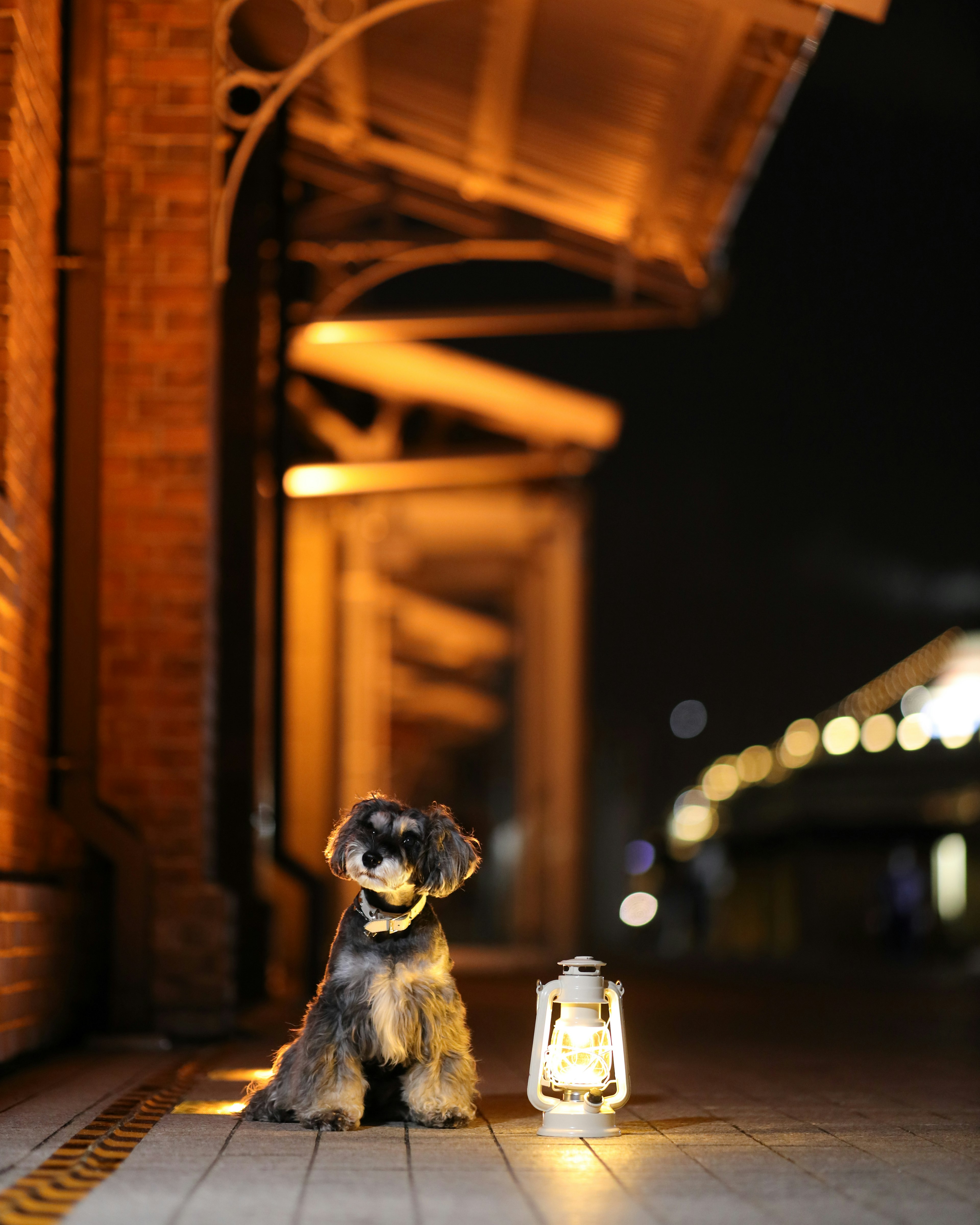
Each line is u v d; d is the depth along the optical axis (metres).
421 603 34.22
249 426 12.73
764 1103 6.67
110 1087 6.87
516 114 12.42
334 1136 5.30
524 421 22.58
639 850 59.16
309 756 22.20
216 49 10.08
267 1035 9.78
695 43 10.16
